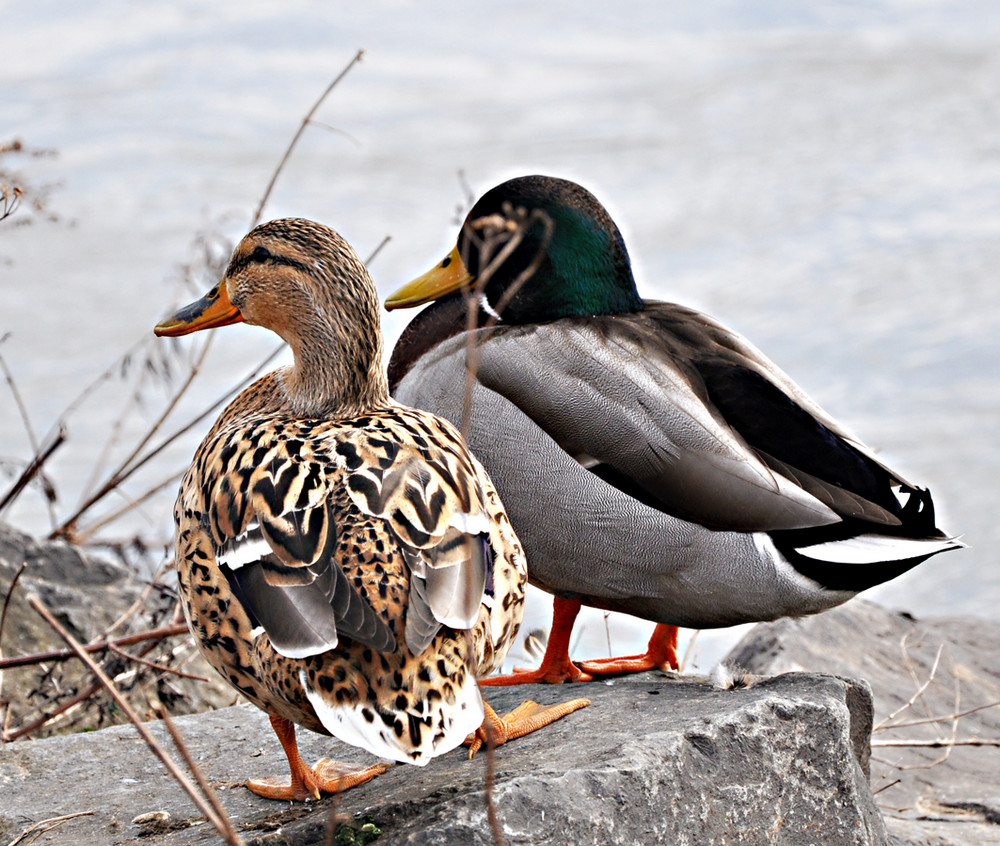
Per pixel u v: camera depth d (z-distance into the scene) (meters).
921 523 8.83
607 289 9.98
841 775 7.47
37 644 11.98
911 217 34.41
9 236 31.58
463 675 6.11
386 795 6.86
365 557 6.16
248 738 8.65
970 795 10.52
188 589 6.82
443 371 9.45
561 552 9.22
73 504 19.22
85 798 7.83
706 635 15.41
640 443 8.95
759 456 9.02
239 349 25.02
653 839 6.68
